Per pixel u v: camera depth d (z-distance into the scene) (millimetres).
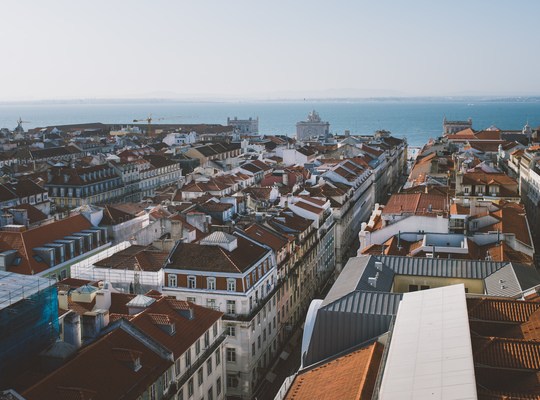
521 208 142750
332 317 73250
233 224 132000
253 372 103688
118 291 99750
